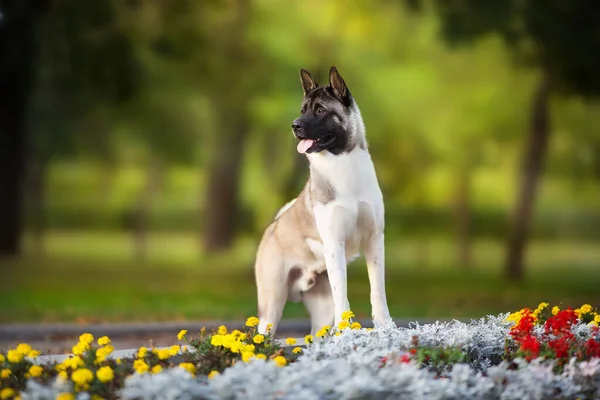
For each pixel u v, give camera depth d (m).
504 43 22.67
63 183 51.69
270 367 5.38
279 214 8.60
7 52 22.55
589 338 6.99
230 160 30.31
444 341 6.70
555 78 23.23
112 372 5.80
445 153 28.52
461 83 26.22
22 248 26.20
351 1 23.33
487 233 49.19
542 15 21.25
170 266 29.11
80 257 34.22
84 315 14.98
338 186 7.82
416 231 42.84
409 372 5.37
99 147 32.06
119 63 22.80
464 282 25.52
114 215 59.00
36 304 16.89
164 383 5.07
